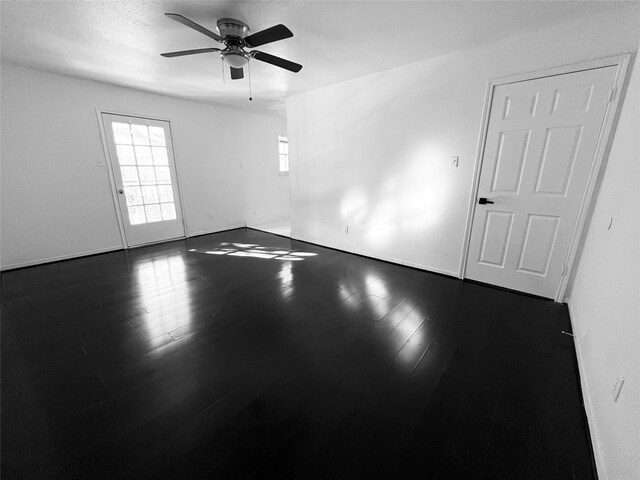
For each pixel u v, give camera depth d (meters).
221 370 1.71
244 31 2.17
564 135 2.30
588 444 1.25
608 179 2.01
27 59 2.87
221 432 1.30
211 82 3.65
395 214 3.54
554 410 1.43
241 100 4.68
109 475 1.12
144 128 4.21
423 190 3.23
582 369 1.64
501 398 1.50
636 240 1.22
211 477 1.11
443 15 2.05
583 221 2.32
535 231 2.57
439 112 2.93
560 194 2.40
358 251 4.05
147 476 1.12
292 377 1.65
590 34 2.07
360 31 2.30
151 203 4.46
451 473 1.12
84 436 1.28
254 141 5.84
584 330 1.81
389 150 3.43
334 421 1.36
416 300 2.62
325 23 2.18
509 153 2.58
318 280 3.10
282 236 5.14
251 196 5.98
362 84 3.49
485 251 2.90
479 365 1.75
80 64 3.01
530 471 1.13
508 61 2.45
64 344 1.95
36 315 2.33
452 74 2.77
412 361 1.79
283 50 2.67
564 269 2.48
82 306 2.48
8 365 1.75
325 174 4.23
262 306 2.50
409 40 2.46
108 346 1.93
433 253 3.29
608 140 2.12
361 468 1.14
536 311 2.41
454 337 2.04
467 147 2.81
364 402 1.47
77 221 3.73
